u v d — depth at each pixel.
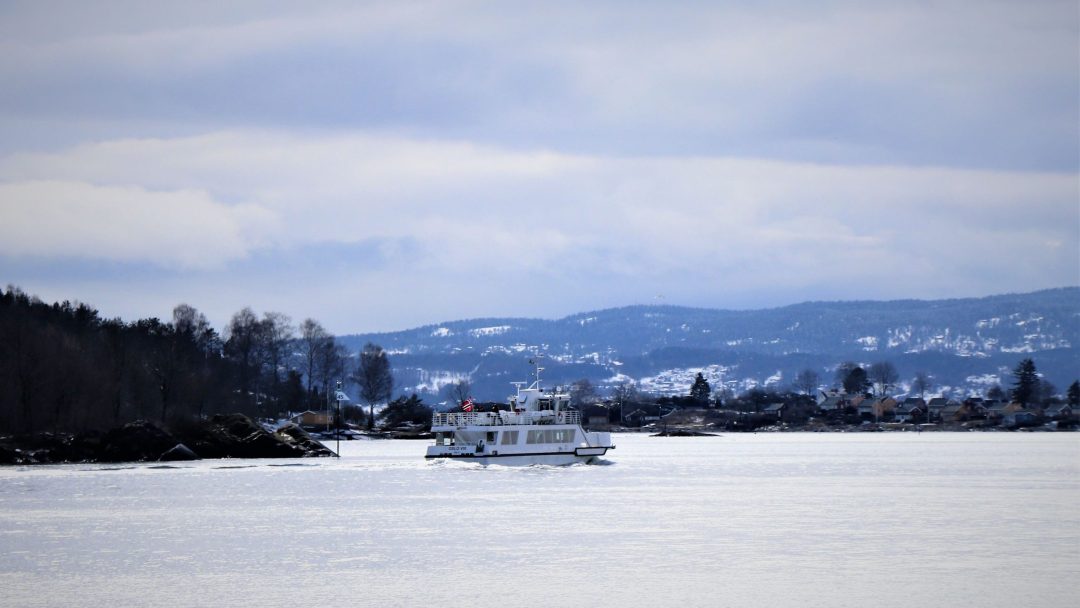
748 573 194.38
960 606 171.38
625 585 184.75
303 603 173.25
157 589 182.75
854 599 175.38
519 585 185.00
